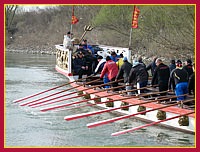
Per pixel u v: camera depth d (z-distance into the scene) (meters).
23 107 16.86
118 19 40.03
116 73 16.47
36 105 17.17
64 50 21.80
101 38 42.75
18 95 19.27
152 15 34.19
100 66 17.84
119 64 17.62
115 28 40.41
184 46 31.14
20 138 12.85
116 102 15.48
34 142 12.44
